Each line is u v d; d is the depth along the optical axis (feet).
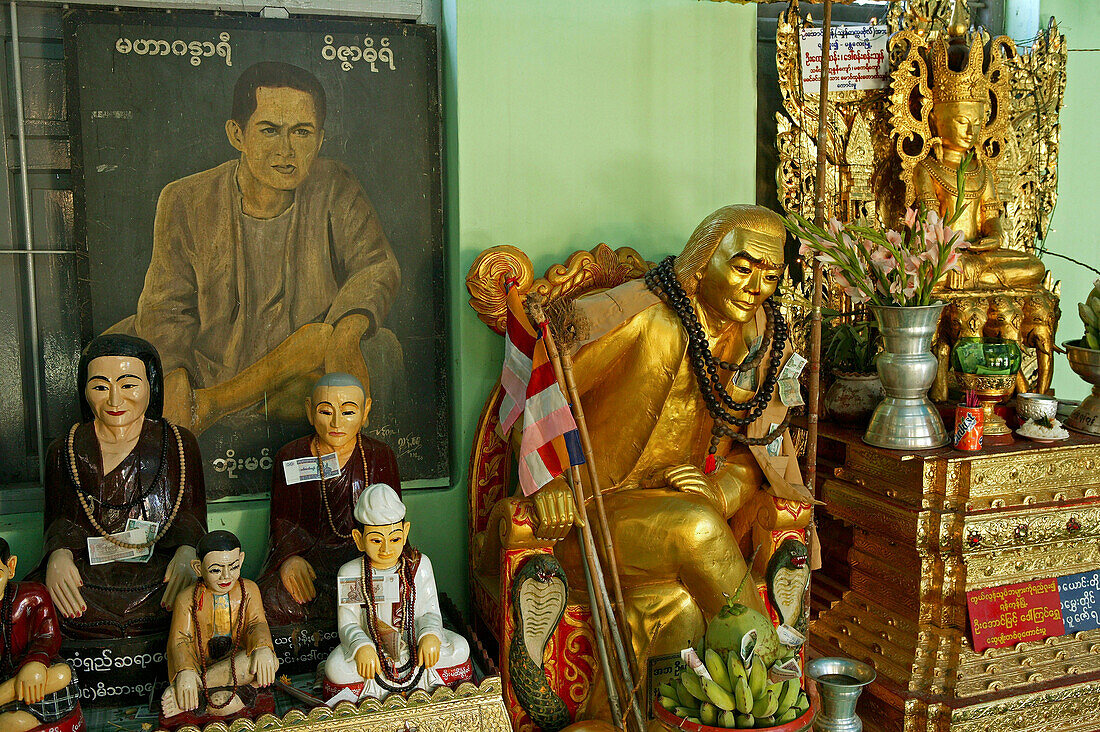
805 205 10.30
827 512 10.11
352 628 6.94
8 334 8.79
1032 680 8.78
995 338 10.36
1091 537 9.09
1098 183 12.17
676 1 9.49
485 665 7.57
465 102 8.92
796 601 8.68
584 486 8.42
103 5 8.80
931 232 8.52
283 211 9.00
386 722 6.77
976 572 8.64
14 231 8.75
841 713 7.89
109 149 8.54
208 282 8.84
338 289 9.20
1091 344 9.45
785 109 10.35
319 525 8.19
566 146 9.30
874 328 10.27
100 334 8.61
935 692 8.61
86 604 7.20
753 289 7.94
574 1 9.16
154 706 7.25
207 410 8.89
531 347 7.82
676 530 7.68
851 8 11.55
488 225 9.14
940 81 10.32
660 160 9.63
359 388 8.22
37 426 8.87
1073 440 9.15
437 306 9.54
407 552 7.30
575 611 8.07
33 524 8.50
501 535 7.86
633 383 8.27
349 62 9.09
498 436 9.12
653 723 7.61
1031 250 11.49
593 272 9.08
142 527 7.52
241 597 6.98
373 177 9.25
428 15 9.67
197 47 8.68
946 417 9.96
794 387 8.74
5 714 6.18
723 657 6.90
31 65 8.67
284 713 6.86
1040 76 11.16
